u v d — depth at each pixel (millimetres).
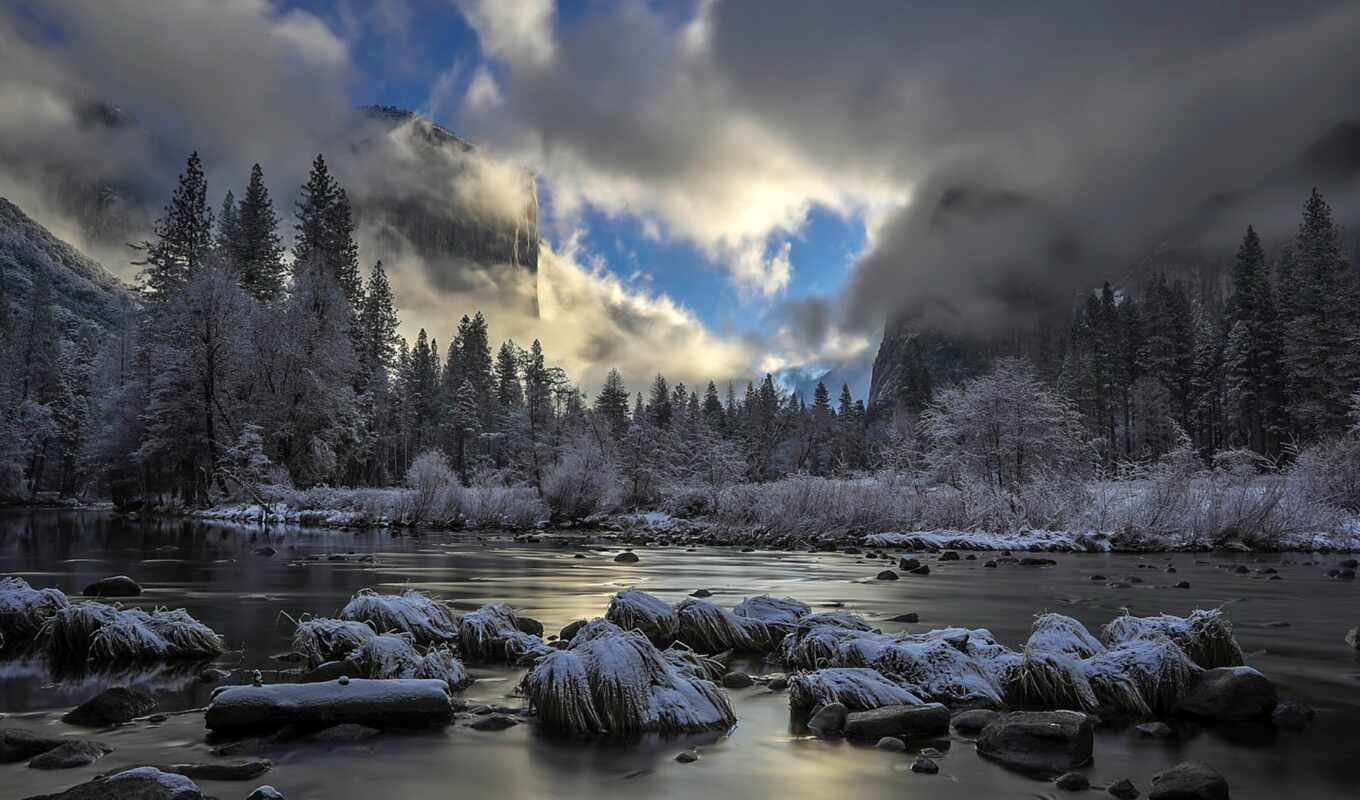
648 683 6582
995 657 7781
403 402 92812
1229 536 27938
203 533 31984
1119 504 30656
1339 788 5125
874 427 113562
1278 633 11031
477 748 5875
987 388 40875
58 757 5363
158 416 46969
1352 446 33000
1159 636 7488
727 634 9797
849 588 16000
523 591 14930
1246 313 82562
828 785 5141
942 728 6312
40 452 78938
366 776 5246
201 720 6477
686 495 42500
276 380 49688
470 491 41031
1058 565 21734
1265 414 74812
